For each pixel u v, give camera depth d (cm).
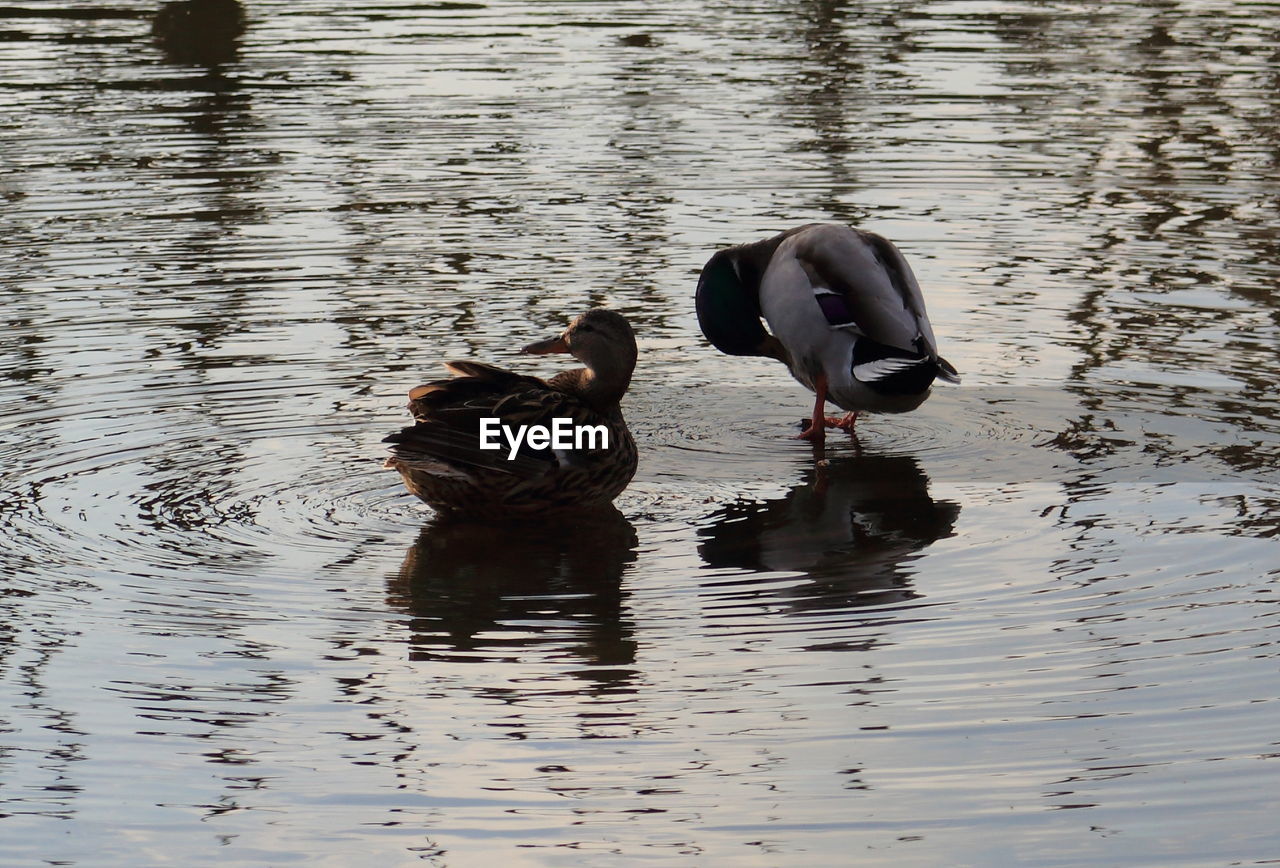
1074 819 741
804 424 1359
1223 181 2028
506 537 1095
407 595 989
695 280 1678
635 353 1179
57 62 2652
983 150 2169
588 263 1730
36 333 1512
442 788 770
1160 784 769
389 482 1191
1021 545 1066
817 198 1953
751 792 765
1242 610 950
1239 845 720
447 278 1686
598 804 755
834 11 3114
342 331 1525
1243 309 1590
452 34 2883
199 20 2995
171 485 1170
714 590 998
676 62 2677
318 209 1922
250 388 1380
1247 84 2527
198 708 843
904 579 1011
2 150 2145
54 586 991
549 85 2514
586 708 843
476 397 1125
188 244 1789
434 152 2159
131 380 1393
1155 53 2748
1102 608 957
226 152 2153
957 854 716
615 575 1024
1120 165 2102
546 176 2050
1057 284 1669
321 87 2500
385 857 716
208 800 760
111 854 719
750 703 846
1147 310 1592
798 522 1124
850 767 785
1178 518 1107
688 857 716
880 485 1203
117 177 2036
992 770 781
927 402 1384
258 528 1098
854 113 2359
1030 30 2936
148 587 992
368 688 864
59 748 803
